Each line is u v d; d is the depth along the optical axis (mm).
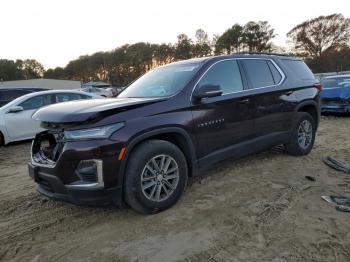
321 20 72438
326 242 2648
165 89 3729
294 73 5070
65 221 3309
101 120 2896
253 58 4527
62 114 2965
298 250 2559
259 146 4375
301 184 3963
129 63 85000
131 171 3029
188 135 3457
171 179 3367
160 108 3271
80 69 93062
